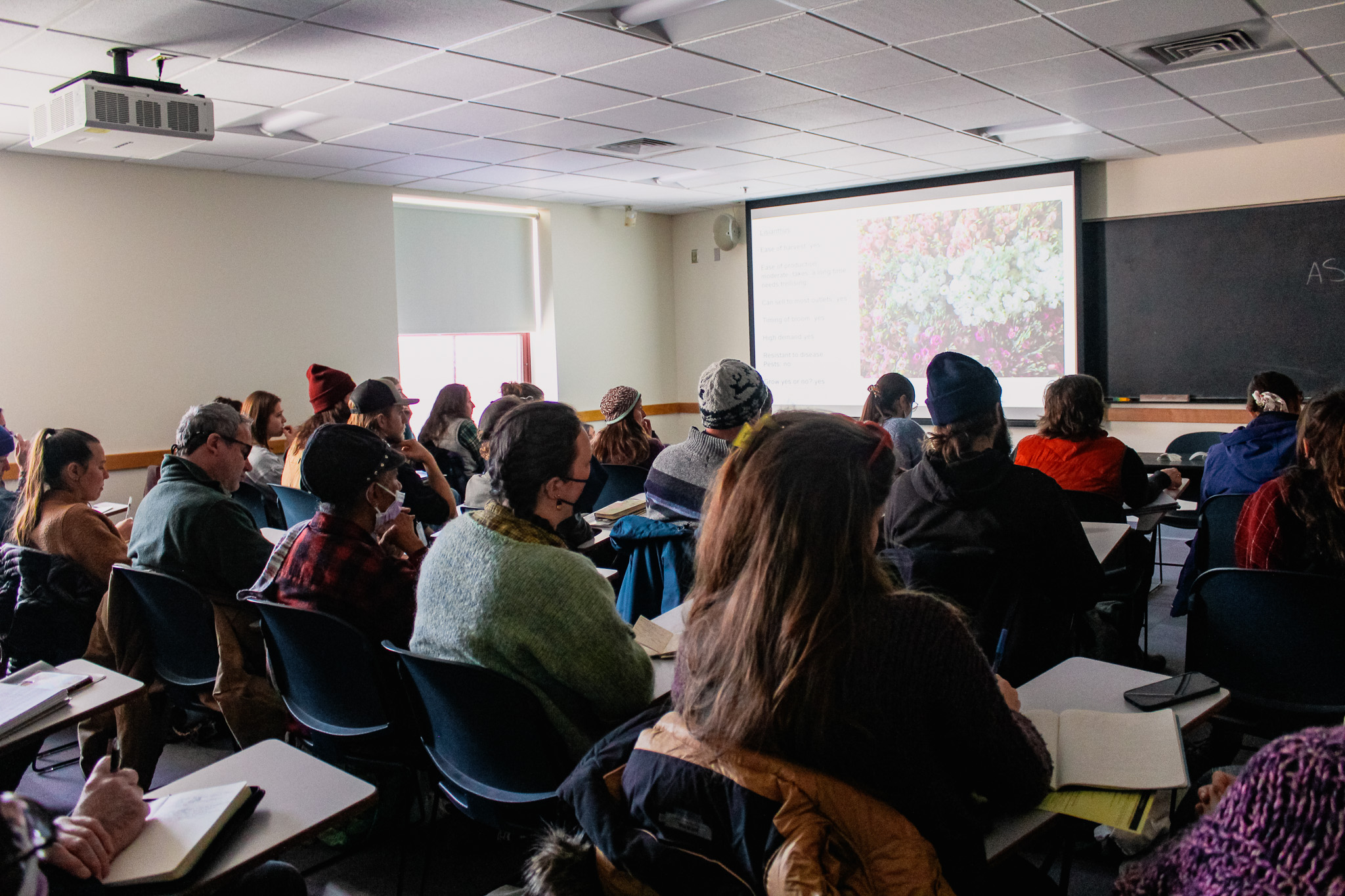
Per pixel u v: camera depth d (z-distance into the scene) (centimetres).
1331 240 544
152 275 527
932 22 332
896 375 381
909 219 693
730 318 827
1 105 392
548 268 761
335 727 187
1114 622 277
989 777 101
